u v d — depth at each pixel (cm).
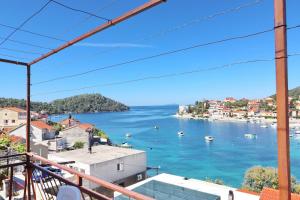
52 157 2950
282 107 207
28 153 543
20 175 1520
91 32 376
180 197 1756
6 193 1178
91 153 3092
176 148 6819
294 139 8000
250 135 9150
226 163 5134
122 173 2919
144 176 3181
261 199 1428
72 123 7562
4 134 3997
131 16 321
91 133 5997
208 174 4391
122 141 7975
